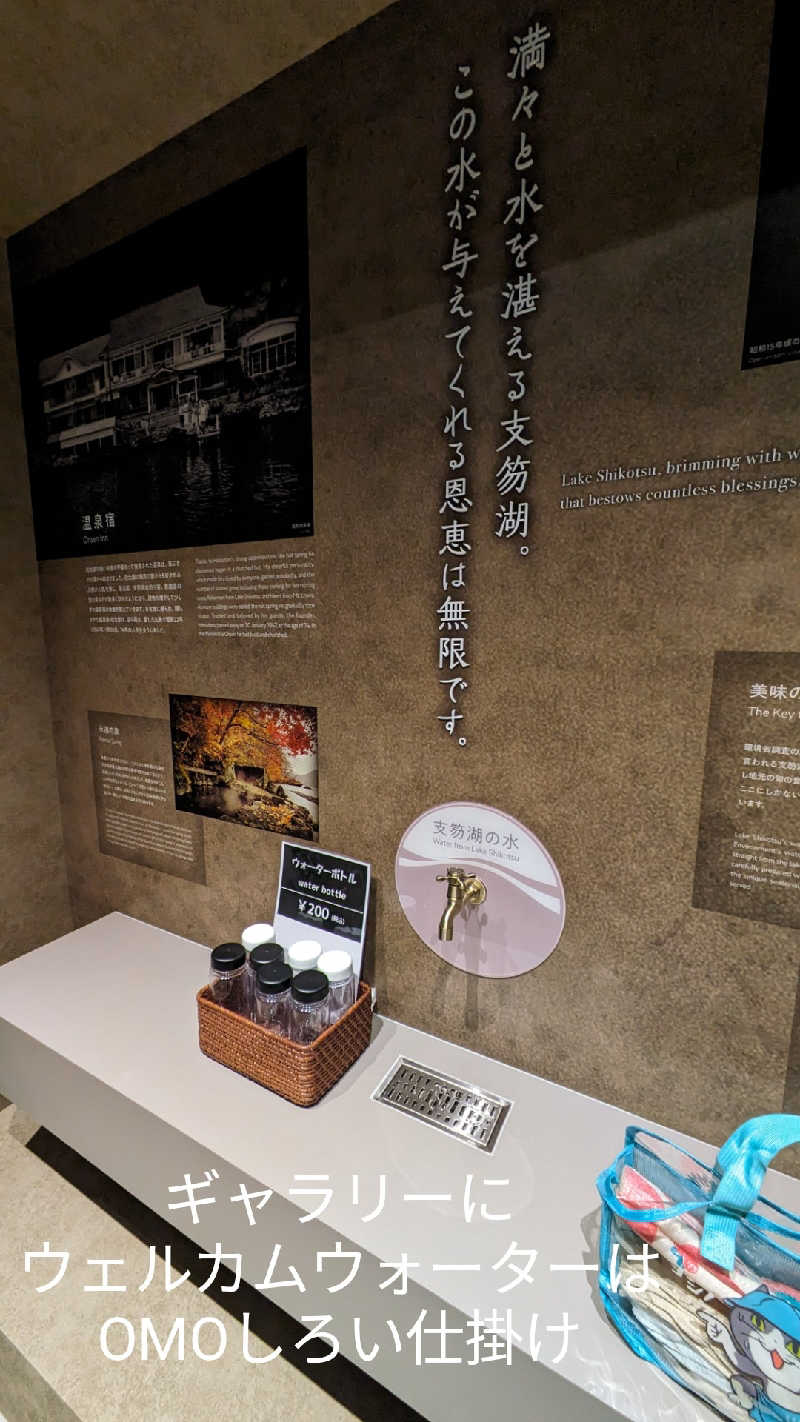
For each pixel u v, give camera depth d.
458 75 0.92
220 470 1.28
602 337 0.87
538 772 1.02
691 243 0.80
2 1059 1.35
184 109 1.14
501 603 1.01
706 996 0.95
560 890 1.03
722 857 0.90
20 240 1.52
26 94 1.09
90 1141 1.20
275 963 1.16
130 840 1.68
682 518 0.86
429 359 1.01
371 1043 1.21
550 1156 0.97
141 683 1.54
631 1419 0.67
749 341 0.79
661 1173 0.80
